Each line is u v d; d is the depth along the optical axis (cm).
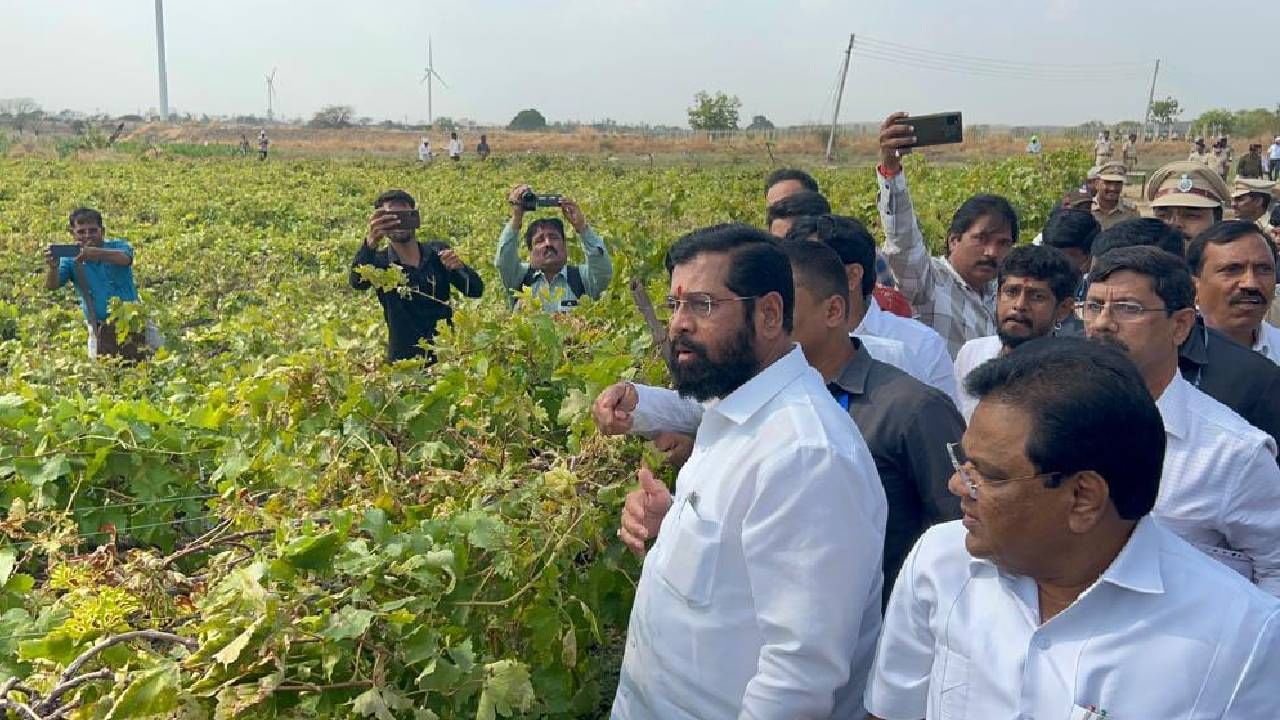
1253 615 183
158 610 279
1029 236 1341
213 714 240
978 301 546
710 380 258
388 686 257
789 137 5912
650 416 331
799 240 311
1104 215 965
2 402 414
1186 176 648
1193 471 288
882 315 419
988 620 202
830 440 244
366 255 636
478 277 667
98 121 8781
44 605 336
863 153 5294
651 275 665
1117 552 191
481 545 294
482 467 375
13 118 9262
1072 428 179
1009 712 196
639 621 272
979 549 194
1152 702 183
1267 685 181
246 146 5225
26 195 2430
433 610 285
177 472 421
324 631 245
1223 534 289
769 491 242
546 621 309
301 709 247
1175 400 296
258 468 388
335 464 368
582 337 477
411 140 7450
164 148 5053
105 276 843
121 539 402
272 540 332
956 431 289
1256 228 412
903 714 220
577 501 326
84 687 248
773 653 240
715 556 252
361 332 644
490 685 264
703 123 7725
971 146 5269
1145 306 295
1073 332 412
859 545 242
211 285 1356
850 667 247
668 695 260
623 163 4647
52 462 387
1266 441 284
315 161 4272
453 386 420
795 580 239
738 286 253
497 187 2897
